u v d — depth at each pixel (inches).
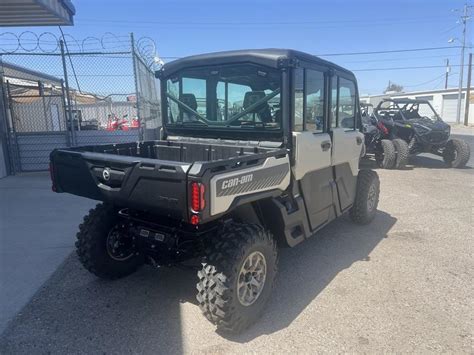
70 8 365.1
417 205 279.9
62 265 172.1
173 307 139.2
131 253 161.2
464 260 181.5
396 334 122.8
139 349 115.6
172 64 178.1
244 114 158.4
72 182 140.1
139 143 181.5
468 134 1011.9
